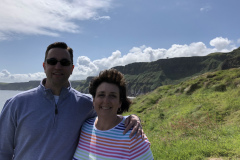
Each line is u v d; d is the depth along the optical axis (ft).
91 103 8.84
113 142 7.31
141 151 7.16
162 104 62.75
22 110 7.77
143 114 61.16
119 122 8.00
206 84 62.69
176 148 24.67
